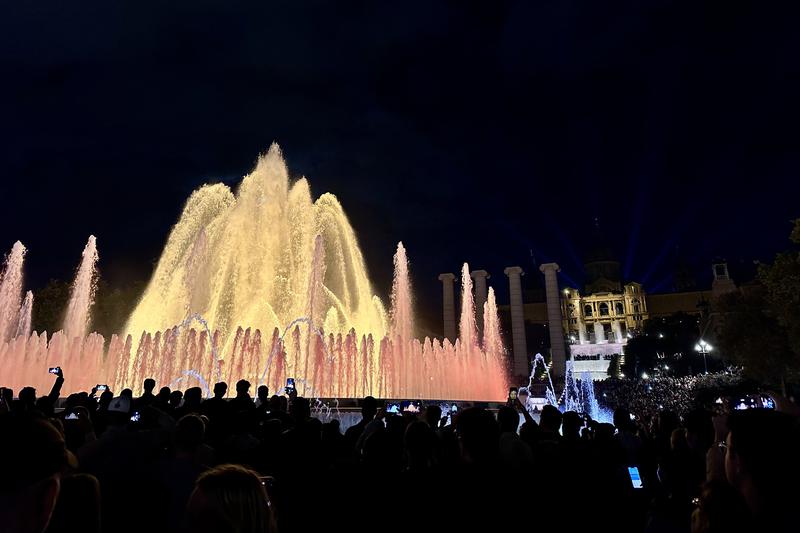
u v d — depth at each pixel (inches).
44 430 86.3
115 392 1047.6
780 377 1635.1
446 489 153.0
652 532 161.6
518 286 2605.8
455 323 2736.2
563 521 172.6
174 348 1072.8
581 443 213.9
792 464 94.2
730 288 4527.6
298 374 1104.2
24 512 80.6
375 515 159.2
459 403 842.8
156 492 165.2
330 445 236.8
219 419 277.3
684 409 1435.8
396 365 1179.3
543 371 2947.8
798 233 1189.1
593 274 5944.9
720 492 102.4
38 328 2089.1
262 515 95.3
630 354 3580.2
